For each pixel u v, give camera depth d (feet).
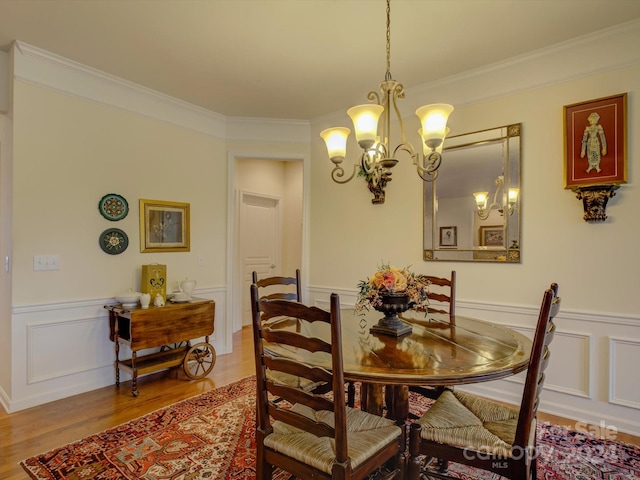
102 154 10.04
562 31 7.80
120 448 6.93
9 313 8.61
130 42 8.33
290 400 4.49
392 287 6.00
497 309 9.30
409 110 10.93
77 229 9.55
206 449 6.92
